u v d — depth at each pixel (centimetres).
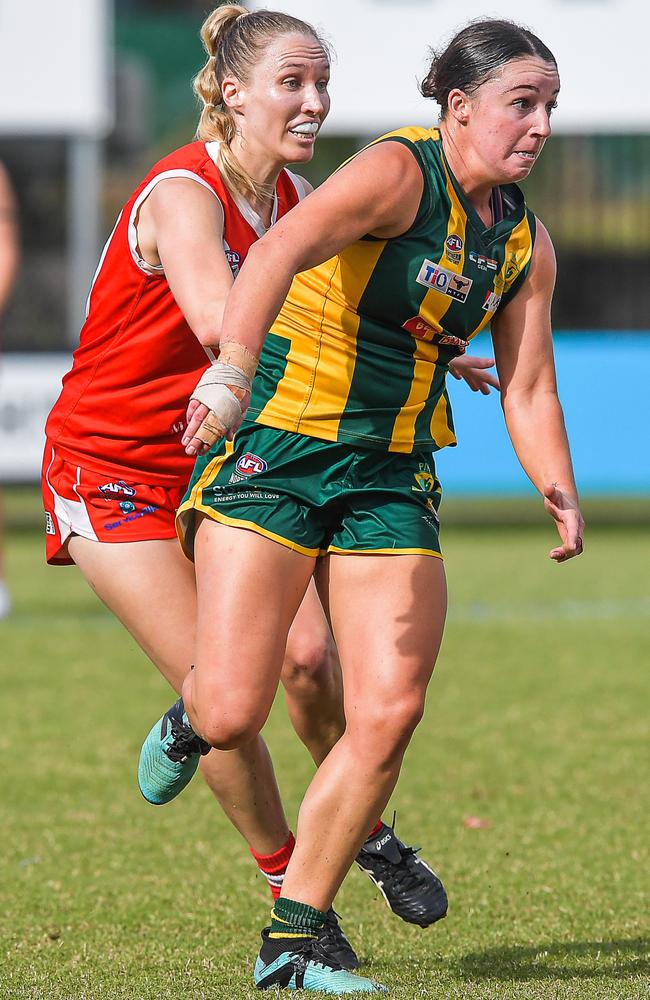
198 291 1213
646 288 5653
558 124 5638
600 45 5597
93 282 1384
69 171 5744
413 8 5569
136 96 6294
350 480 1234
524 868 1692
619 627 3553
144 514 1384
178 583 1370
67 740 2408
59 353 5562
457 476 5675
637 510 6662
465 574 4509
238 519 1219
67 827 1892
